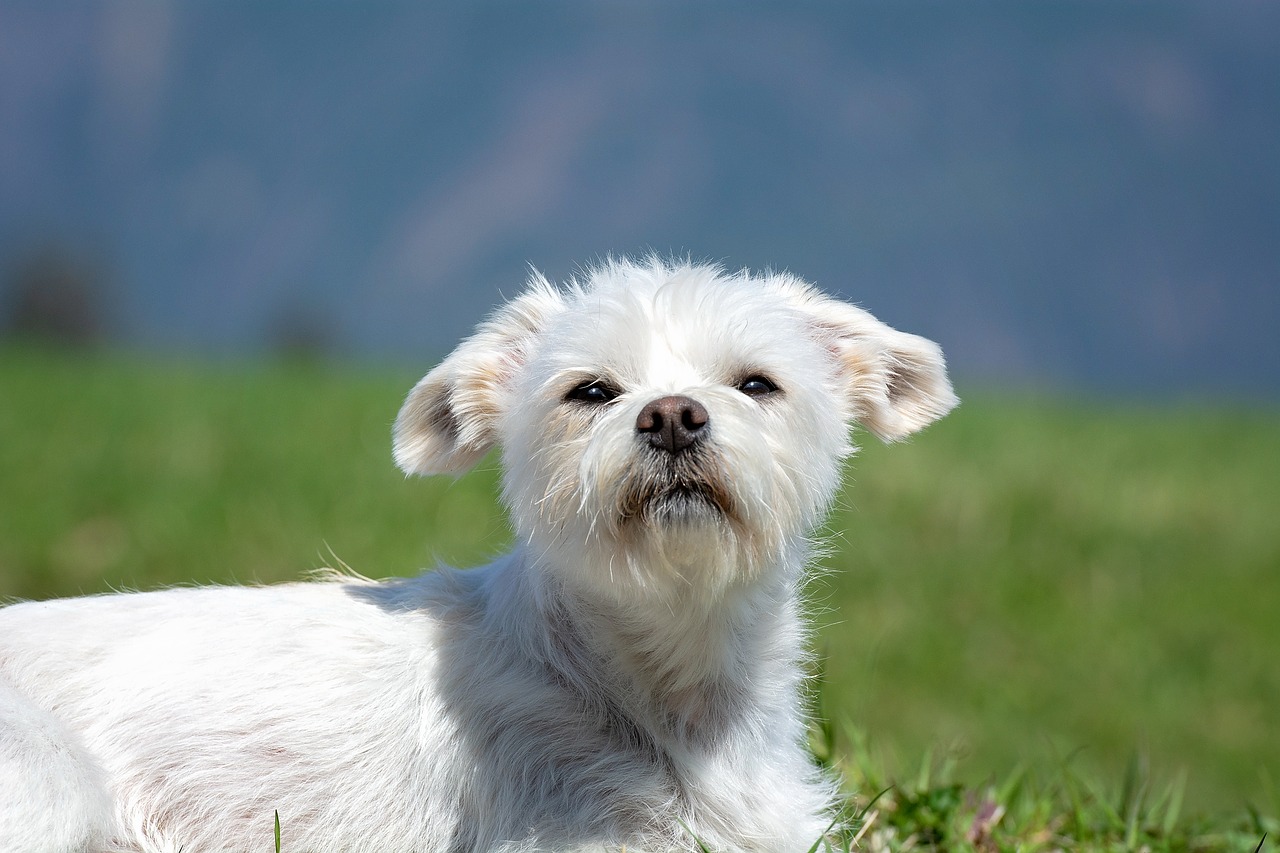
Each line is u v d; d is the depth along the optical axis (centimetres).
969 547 1416
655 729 484
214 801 480
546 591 493
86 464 1549
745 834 481
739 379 474
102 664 489
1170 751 1031
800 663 558
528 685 484
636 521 449
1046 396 3228
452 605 528
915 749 946
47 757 443
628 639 485
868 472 1631
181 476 1498
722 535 446
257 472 1519
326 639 505
